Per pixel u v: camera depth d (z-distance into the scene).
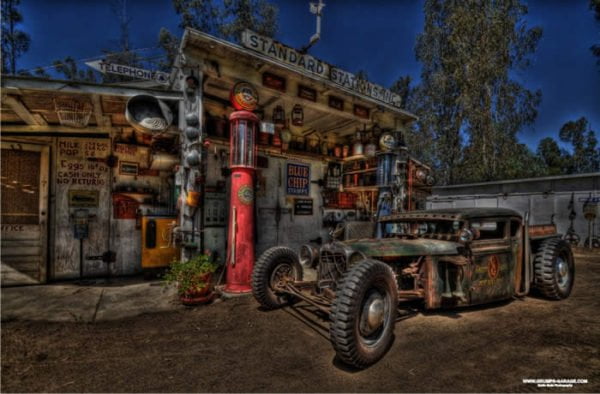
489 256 3.88
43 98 4.34
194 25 15.28
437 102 16.45
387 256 3.42
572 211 11.27
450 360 2.71
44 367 2.56
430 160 17.16
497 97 14.83
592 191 10.82
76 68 15.20
